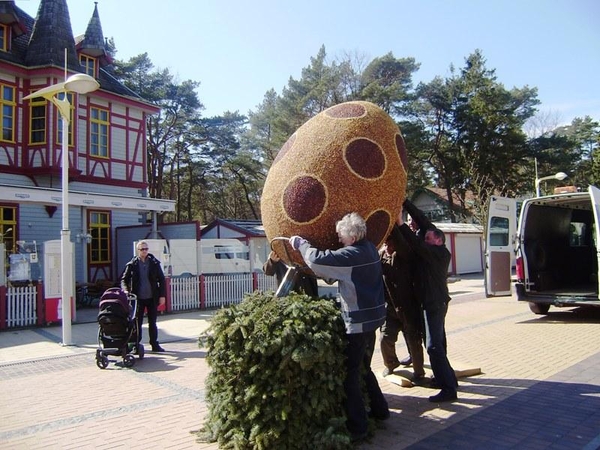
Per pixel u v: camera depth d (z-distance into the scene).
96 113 20.88
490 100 35.97
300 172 4.46
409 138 33.78
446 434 4.30
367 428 4.18
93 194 15.88
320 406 3.86
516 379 5.90
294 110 35.56
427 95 38.19
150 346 8.99
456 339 8.53
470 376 6.10
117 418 5.00
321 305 4.12
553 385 5.60
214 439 4.26
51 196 14.65
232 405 4.02
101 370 7.26
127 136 22.02
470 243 30.70
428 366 6.64
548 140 36.78
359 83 34.69
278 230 4.57
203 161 41.59
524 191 36.41
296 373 3.85
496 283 12.27
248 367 3.93
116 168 21.42
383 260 5.80
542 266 11.21
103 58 22.08
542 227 11.57
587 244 13.30
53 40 19.06
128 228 20.42
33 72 18.44
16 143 18.33
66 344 9.37
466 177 36.78
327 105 34.28
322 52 36.84
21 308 11.59
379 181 4.46
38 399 5.77
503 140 35.44
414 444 4.10
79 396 5.86
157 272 8.53
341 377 4.05
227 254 17.55
